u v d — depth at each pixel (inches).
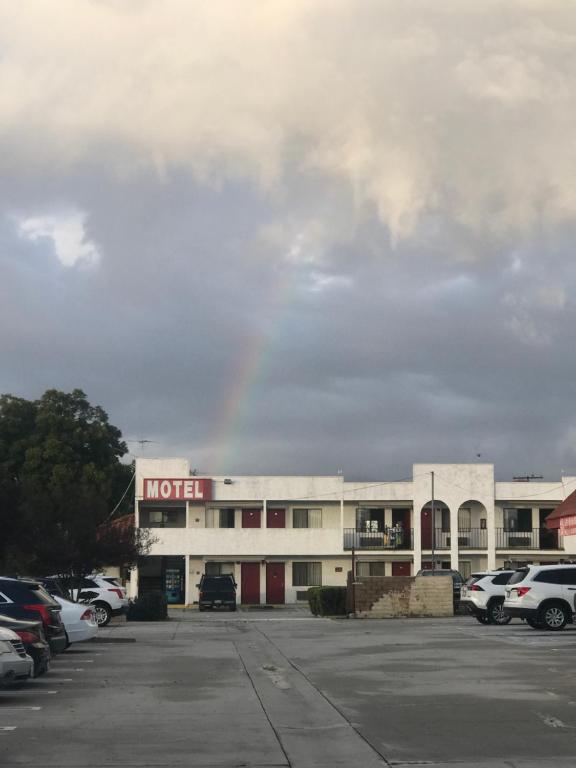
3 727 515.2
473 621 1514.5
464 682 700.0
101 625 1470.2
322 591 1780.3
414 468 2568.9
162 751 451.5
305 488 2573.8
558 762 424.2
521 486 2573.8
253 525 2598.4
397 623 1473.9
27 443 2635.3
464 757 436.1
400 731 502.6
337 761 430.9
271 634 1238.3
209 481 2564.0
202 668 819.4
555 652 925.8
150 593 1689.2
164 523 2625.5
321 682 711.1
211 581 2172.7
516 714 553.6
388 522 2600.9
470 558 2581.2
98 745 465.4
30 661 616.7
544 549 2568.9
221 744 470.0
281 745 467.5
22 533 1520.7
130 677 752.3
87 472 2566.4
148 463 2568.9
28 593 778.2
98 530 1585.9
